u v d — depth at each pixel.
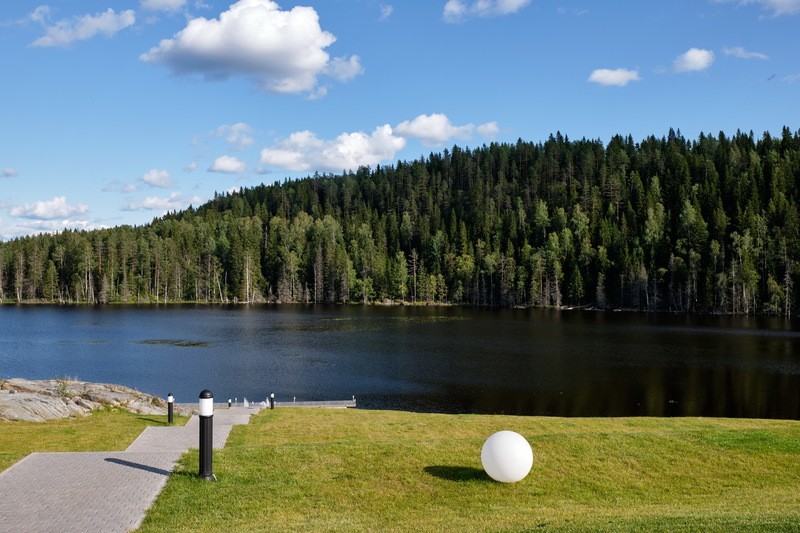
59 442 16.66
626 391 38.88
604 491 12.19
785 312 98.38
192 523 9.17
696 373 44.94
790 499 11.87
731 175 131.75
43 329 80.25
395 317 100.00
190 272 146.25
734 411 33.16
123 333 75.00
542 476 12.88
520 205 158.38
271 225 170.75
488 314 106.81
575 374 45.06
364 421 24.56
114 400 25.11
